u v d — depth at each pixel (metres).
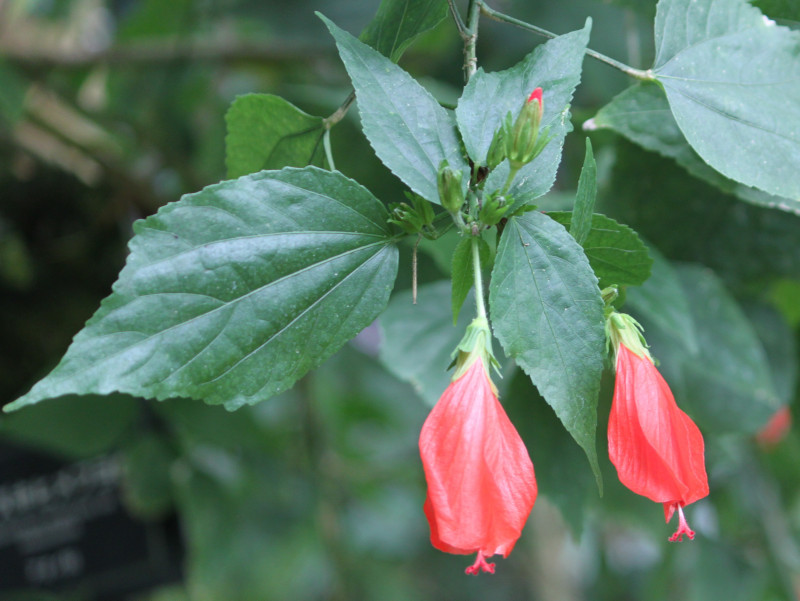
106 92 0.80
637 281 0.39
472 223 0.36
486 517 0.34
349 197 0.37
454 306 0.37
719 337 0.53
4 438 0.62
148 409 0.68
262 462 0.77
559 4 0.69
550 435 0.51
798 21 0.42
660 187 0.52
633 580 1.00
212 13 0.77
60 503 0.64
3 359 0.70
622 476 0.36
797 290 0.61
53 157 0.75
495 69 0.71
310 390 0.88
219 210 0.36
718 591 0.73
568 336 0.35
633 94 0.44
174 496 0.70
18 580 0.62
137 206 0.78
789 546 0.75
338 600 0.92
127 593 0.67
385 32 0.40
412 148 0.37
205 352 0.36
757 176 0.39
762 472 0.75
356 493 0.96
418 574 1.17
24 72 0.74
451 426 0.35
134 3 0.81
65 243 0.74
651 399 0.36
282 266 0.37
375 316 0.37
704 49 0.40
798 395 0.65
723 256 0.54
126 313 0.35
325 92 0.64
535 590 0.99
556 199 0.51
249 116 0.41
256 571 0.88
